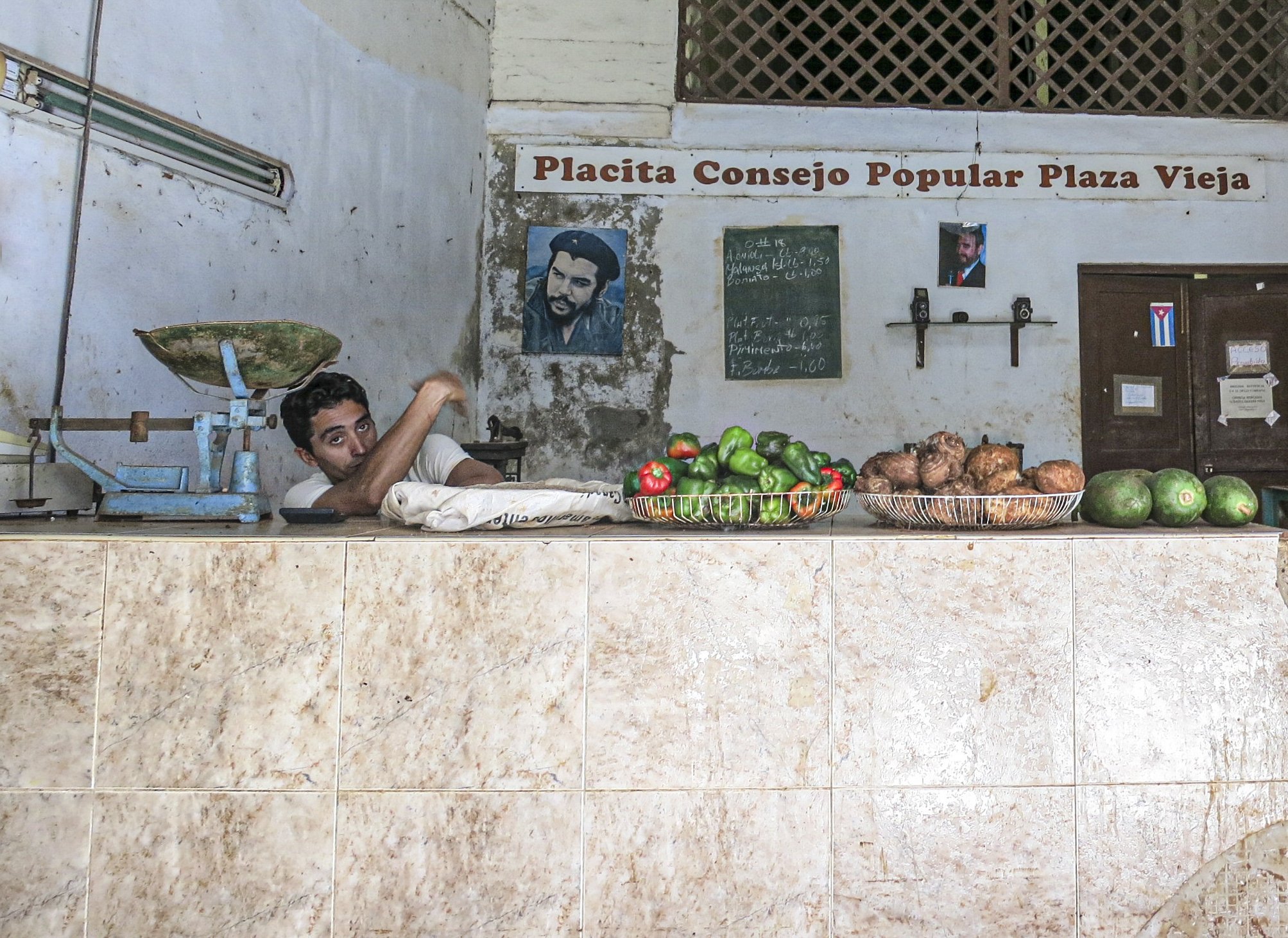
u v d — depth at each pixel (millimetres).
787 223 4789
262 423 2094
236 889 1690
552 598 1719
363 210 3857
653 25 4852
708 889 1712
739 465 1936
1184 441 4793
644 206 4812
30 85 2398
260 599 1708
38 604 1698
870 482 1941
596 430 4789
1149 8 4863
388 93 4027
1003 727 1734
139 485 2102
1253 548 1754
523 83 4832
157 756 1692
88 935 1683
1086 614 1746
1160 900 1736
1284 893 1745
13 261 2377
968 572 1738
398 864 1696
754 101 4844
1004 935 1723
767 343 4766
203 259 3023
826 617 1729
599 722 1712
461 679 1709
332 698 1704
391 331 4059
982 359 4770
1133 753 1745
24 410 2396
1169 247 4797
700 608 1722
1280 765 1747
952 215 4797
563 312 4793
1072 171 4809
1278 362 4793
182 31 2920
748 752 1721
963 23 5406
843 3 5398
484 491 1942
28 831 1684
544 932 1700
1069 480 1882
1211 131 4836
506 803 1704
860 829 1724
